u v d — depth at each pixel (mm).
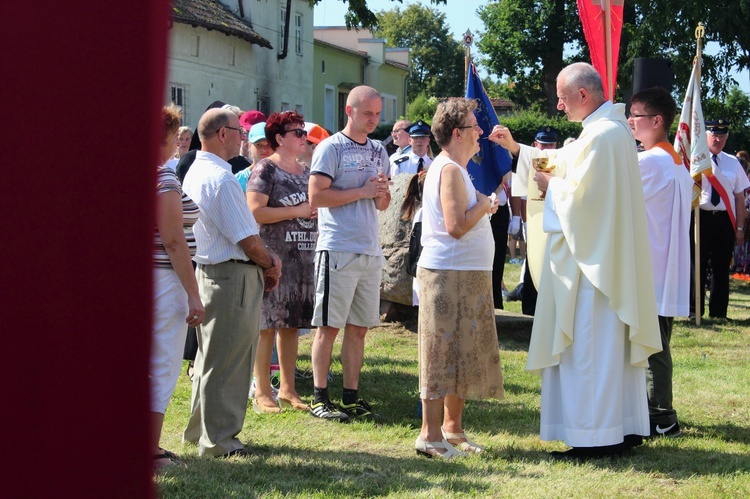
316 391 5547
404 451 4797
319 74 35188
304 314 5582
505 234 9734
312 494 3914
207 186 4348
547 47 37406
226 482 4059
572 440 4555
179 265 3930
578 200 4496
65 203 1304
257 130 6008
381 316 9164
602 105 4660
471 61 5828
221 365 4504
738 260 12875
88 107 1293
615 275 4492
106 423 1355
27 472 1343
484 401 6105
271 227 5512
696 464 4531
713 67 26719
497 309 9656
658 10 25828
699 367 7457
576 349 4547
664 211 5203
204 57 22266
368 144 5602
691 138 9094
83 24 1282
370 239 5461
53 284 1316
